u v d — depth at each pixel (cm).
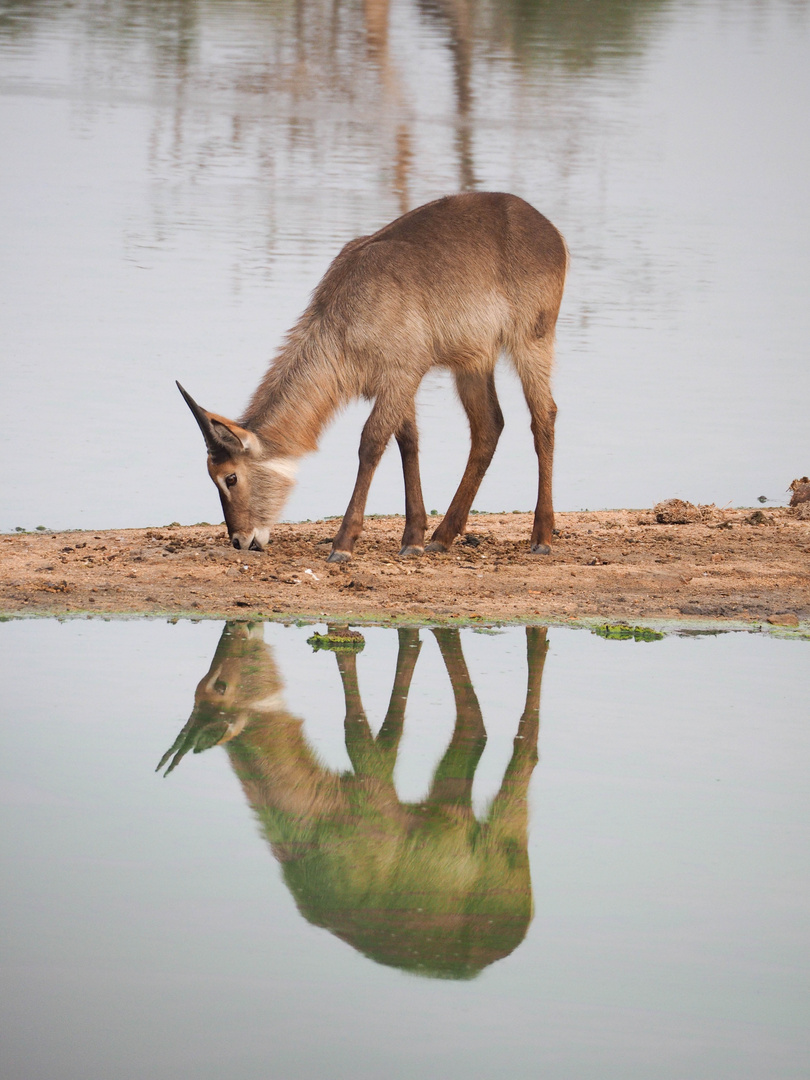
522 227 2692
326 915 1318
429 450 4019
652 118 12900
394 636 2208
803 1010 1181
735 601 2439
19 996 1165
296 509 3331
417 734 1789
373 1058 1093
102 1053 1094
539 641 2202
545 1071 1088
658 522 3123
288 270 6575
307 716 1842
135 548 2686
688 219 8975
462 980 1216
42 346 4912
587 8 15938
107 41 14612
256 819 1516
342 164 10219
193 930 1277
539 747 1744
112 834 1461
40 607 2280
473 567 2609
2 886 1338
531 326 2703
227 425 2550
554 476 3738
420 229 2617
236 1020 1142
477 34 15550
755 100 14050
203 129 11356
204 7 16475
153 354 4803
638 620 2320
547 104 13188
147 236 7438
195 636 2164
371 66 14012
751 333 5859
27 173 9300
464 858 1444
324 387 2591
